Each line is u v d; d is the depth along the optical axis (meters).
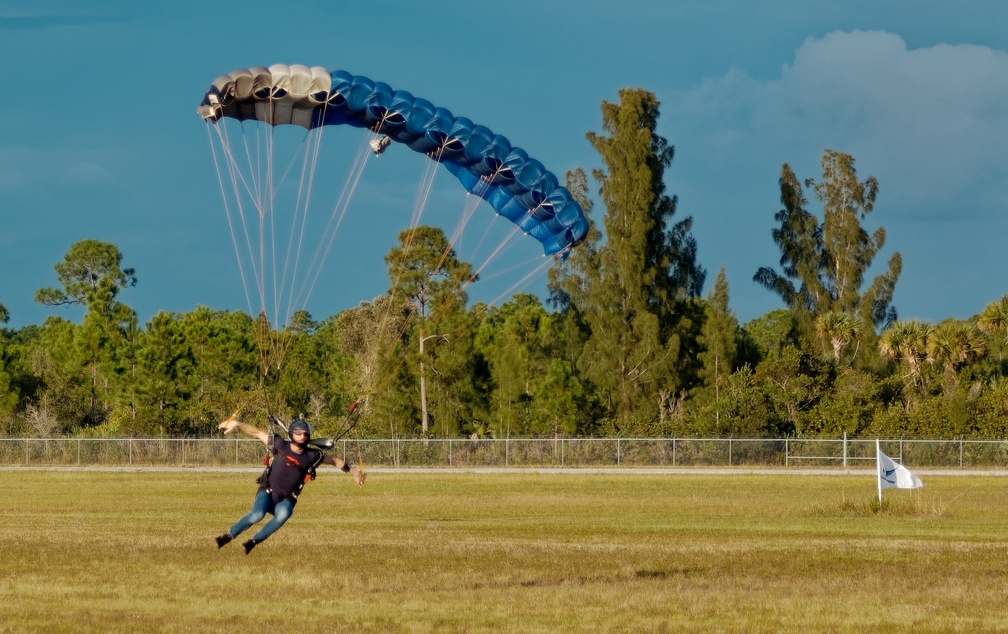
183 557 27.22
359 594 21.72
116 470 80.94
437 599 21.16
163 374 100.19
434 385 98.31
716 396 102.81
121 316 122.06
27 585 22.34
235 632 17.77
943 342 94.00
